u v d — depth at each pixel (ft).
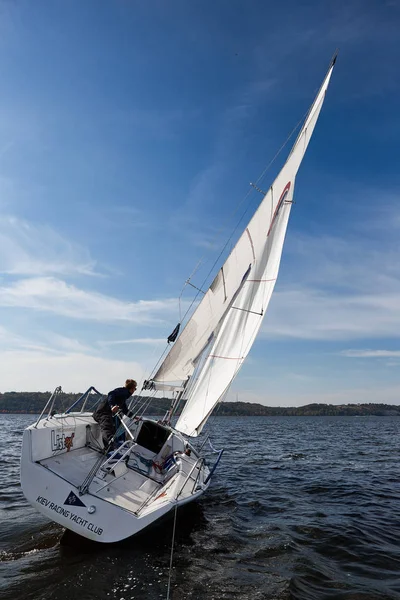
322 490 37.63
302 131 33.71
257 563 19.21
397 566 19.74
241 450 71.26
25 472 19.03
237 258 31.63
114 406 24.11
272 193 32.22
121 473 23.13
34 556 18.72
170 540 21.68
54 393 24.07
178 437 28.71
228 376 31.19
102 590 15.53
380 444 90.53
